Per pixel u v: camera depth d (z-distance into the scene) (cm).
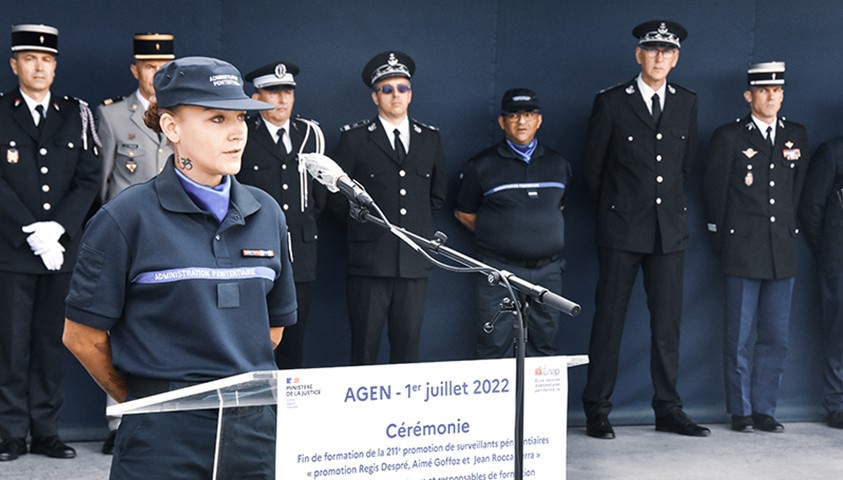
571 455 598
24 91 568
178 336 268
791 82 691
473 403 253
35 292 566
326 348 642
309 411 238
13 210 555
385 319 616
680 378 684
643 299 679
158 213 270
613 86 662
